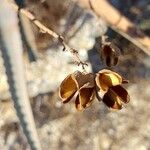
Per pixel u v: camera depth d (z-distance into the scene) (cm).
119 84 16
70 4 38
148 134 37
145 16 38
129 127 38
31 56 38
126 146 37
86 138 38
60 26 38
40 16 35
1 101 38
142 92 38
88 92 15
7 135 38
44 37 36
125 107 38
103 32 39
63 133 38
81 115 38
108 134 38
